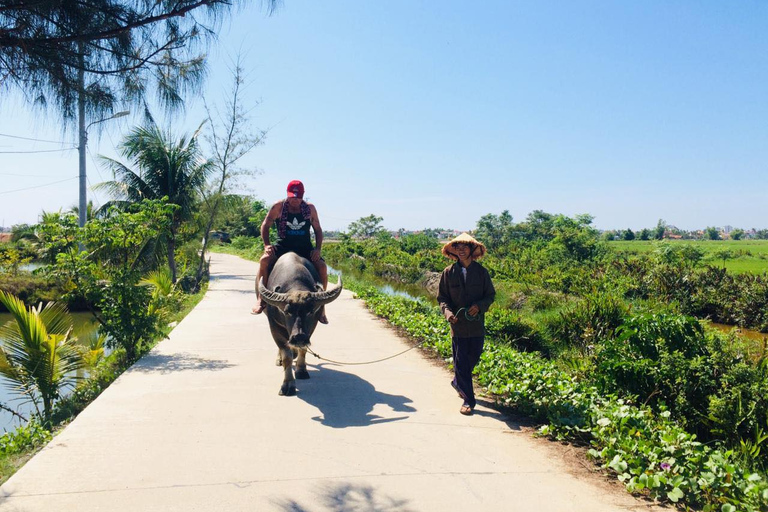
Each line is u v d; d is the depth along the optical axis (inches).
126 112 199.3
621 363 251.3
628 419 197.9
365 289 716.0
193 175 876.6
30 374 311.6
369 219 2731.3
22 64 176.7
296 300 224.7
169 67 200.5
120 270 367.6
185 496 154.1
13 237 1384.1
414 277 1198.3
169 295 516.7
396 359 331.6
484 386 271.0
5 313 802.8
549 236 1982.0
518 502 153.1
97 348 371.2
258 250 1878.7
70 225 353.4
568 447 194.4
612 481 168.1
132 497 153.3
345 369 306.3
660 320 268.8
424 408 236.4
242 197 964.6
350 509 147.9
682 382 237.9
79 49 183.8
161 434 202.2
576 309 457.4
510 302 701.9
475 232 2126.0
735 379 232.7
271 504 150.0
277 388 265.1
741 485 150.5
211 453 184.7
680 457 170.4
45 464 174.9
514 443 197.0
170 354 342.0
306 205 281.7
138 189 871.7
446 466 176.1
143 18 183.8
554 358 411.2
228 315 523.2
